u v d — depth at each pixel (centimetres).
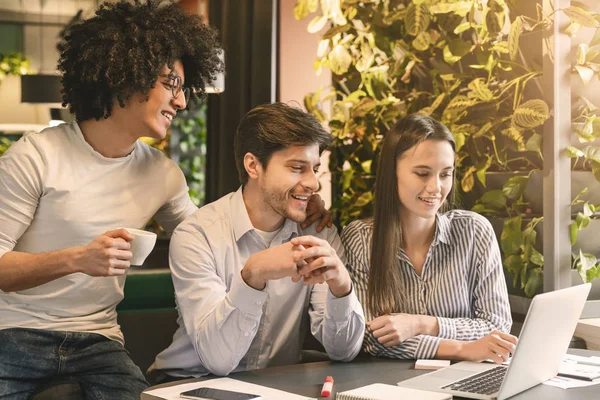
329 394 150
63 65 211
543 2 221
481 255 207
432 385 157
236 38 338
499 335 185
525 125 218
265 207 197
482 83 230
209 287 189
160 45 203
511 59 224
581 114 223
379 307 202
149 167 217
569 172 219
